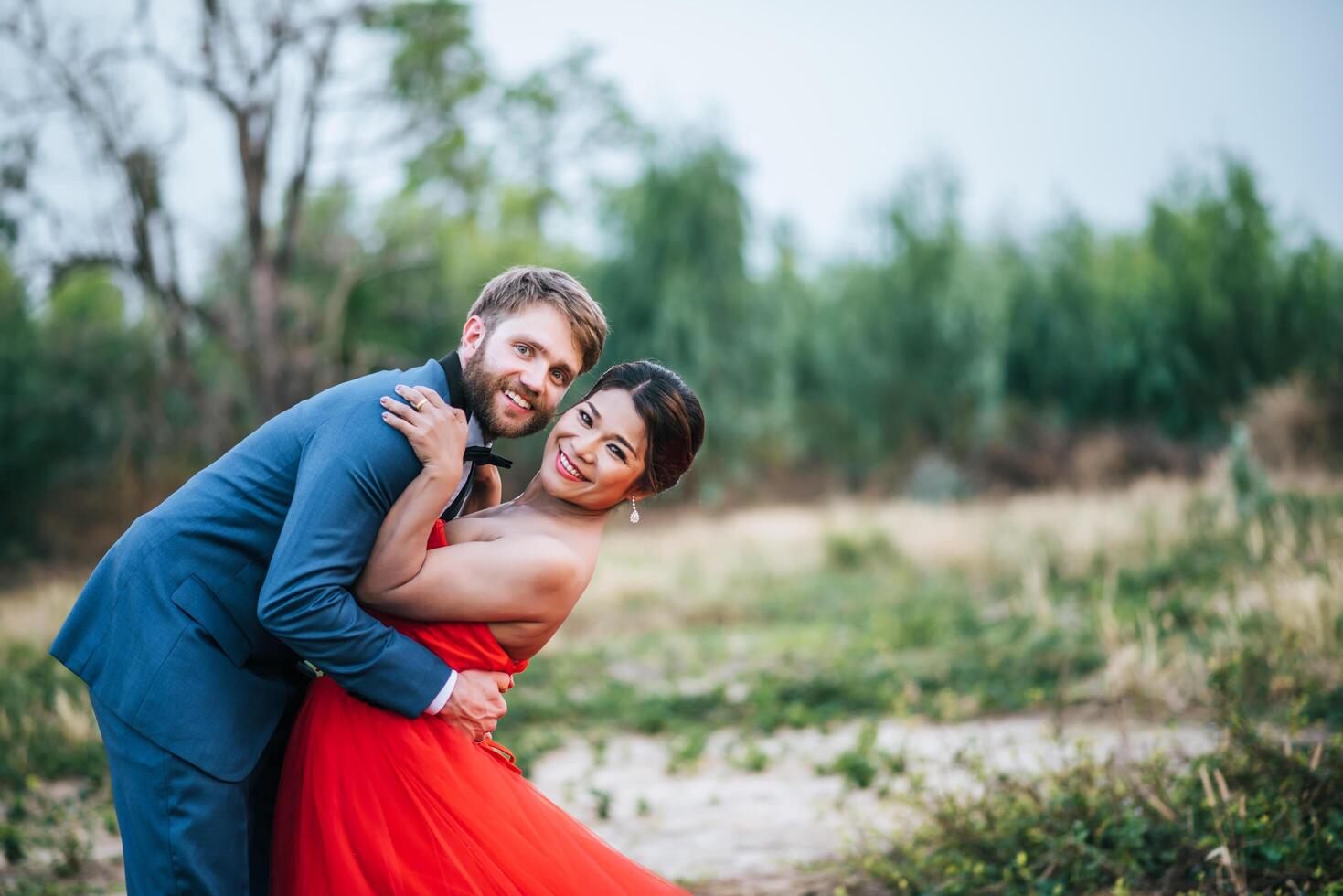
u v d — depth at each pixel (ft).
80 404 67.62
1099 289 86.43
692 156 83.15
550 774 22.11
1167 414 78.38
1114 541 39.96
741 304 83.97
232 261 67.21
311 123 64.13
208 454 65.16
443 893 8.53
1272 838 12.60
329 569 8.32
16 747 22.68
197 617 8.69
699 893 14.44
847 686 26.73
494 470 10.42
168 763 8.48
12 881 16.03
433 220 72.38
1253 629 23.30
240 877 8.70
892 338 89.40
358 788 8.70
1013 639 28.99
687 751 21.88
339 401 8.89
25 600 43.39
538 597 8.98
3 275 65.77
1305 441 55.31
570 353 9.30
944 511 58.18
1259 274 76.28
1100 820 13.75
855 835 16.47
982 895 13.05
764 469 85.76
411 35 63.72
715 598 42.65
